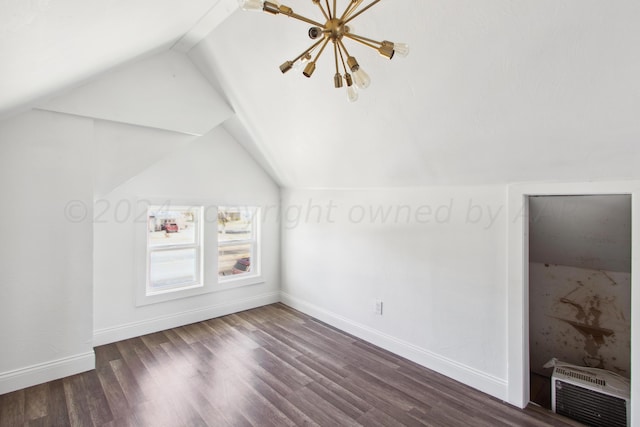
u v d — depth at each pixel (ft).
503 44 5.31
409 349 9.80
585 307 9.21
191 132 10.62
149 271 11.73
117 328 10.80
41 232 8.23
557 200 8.96
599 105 5.32
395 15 5.86
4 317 7.83
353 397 7.87
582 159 6.32
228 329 11.95
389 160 9.23
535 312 10.07
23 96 6.50
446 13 5.38
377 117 8.07
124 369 9.02
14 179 7.88
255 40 8.21
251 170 14.05
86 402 7.53
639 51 4.48
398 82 6.93
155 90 9.88
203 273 12.75
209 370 9.02
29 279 8.11
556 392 7.74
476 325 8.35
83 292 8.80
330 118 9.05
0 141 7.70
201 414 7.16
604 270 8.88
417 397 7.91
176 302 12.10
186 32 8.91
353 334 11.56
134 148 10.02
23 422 6.83
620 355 8.73
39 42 4.24
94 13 4.24
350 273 11.66
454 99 6.60
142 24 5.94
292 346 10.60
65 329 8.58
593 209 8.55
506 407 7.59
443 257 9.00
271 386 8.27
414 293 9.68
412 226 9.71
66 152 8.52
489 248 8.11
